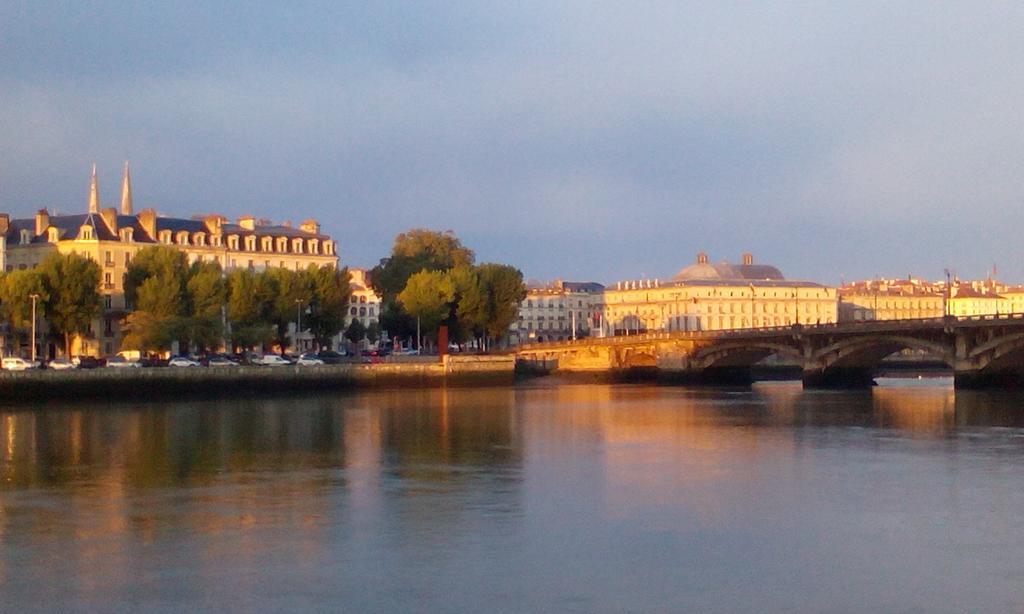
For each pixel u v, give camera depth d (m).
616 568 45.25
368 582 43.16
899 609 40.16
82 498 61.00
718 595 41.69
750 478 68.12
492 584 42.94
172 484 66.00
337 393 174.62
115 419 115.50
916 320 166.88
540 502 59.50
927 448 84.25
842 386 191.75
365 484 65.88
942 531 52.03
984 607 40.34
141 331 169.25
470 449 84.62
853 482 66.38
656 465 74.62
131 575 44.22
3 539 50.38
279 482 66.75
